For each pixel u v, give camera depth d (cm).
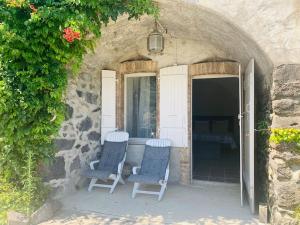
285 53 366
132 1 394
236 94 1102
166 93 600
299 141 355
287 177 358
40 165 454
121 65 636
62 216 418
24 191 412
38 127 416
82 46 427
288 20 364
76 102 547
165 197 504
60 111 434
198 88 1135
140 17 470
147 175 506
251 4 372
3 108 395
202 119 1208
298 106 362
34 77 406
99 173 518
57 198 488
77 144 547
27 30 383
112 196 508
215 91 1131
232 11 377
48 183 470
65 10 377
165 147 561
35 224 389
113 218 411
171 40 599
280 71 368
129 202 477
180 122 588
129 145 632
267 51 371
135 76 650
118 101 633
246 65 515
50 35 395
